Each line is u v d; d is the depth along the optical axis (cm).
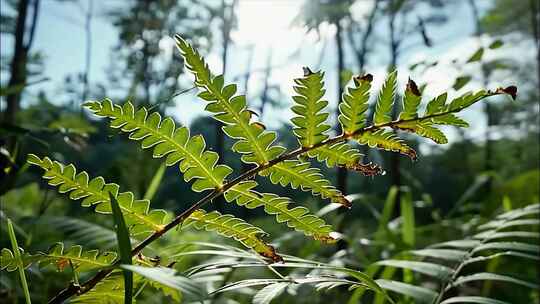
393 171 257
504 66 176
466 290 160
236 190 48
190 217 49
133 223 49
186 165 47
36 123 114
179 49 42
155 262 52
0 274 80
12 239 51
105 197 48
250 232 50
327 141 46
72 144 109
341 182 211
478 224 179
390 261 86
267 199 49
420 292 73
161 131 45
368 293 172
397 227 183
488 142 598
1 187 97
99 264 50
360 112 45
